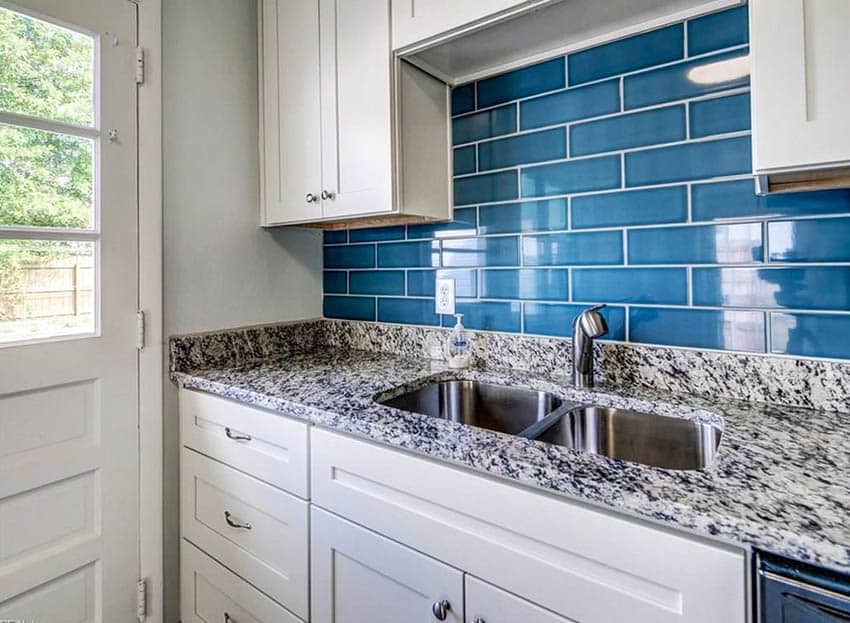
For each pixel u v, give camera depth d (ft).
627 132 3.93
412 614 2.94
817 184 2.97
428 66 4.51
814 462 2.38
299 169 5.00
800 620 1.76
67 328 4.12
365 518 3.17
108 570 4.38
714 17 3.54
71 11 4.06
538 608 2.40
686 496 2.04
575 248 4.23
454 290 5.04
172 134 4.77
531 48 4.20
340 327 6.05
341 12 4.55
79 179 4.16
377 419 3.16
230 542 4.24
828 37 2.37
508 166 4.58
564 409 3.61
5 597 3.80
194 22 4.94
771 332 3.39
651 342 3.87
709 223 3.59
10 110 3.76
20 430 3.88
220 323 5.20
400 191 4.32
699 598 1.97
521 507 2.46
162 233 4.70
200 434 4.53
